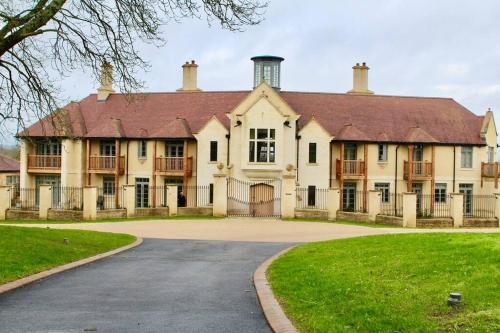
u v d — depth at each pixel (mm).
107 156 46281
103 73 20203
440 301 9711
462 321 8578
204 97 50125
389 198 47000
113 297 12227
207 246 23172
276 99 44906
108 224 33000
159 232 29125
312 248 19172
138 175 46812
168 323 10031
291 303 10984
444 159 48000
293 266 15383
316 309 10234
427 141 46719
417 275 11875
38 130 46594
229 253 20875
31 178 47562
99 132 46344
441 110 50625
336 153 46656
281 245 23828
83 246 20125
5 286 12891
